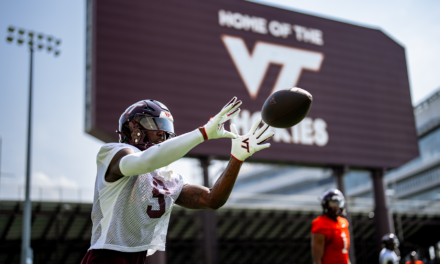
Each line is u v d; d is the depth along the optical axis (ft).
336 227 23.52
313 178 240.32
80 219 78.23
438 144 188.34
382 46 89.71
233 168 9.27
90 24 66.95
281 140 75.25
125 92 64.95
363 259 101.81
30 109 58.23
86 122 63.72
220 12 75.46
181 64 69.97
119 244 8.92
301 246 108.58
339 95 82.28
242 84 73.67
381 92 86.79
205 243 73.82
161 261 67.05
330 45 84.17
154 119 10.23
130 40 67.36
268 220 97.50
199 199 9.87
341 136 80.48
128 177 9.11
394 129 86.12
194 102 69.36
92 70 64.13
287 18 81.51
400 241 103.09
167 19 70.90
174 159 8.30
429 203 168.66
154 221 9.41
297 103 9.06
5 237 75.92
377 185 84.33
